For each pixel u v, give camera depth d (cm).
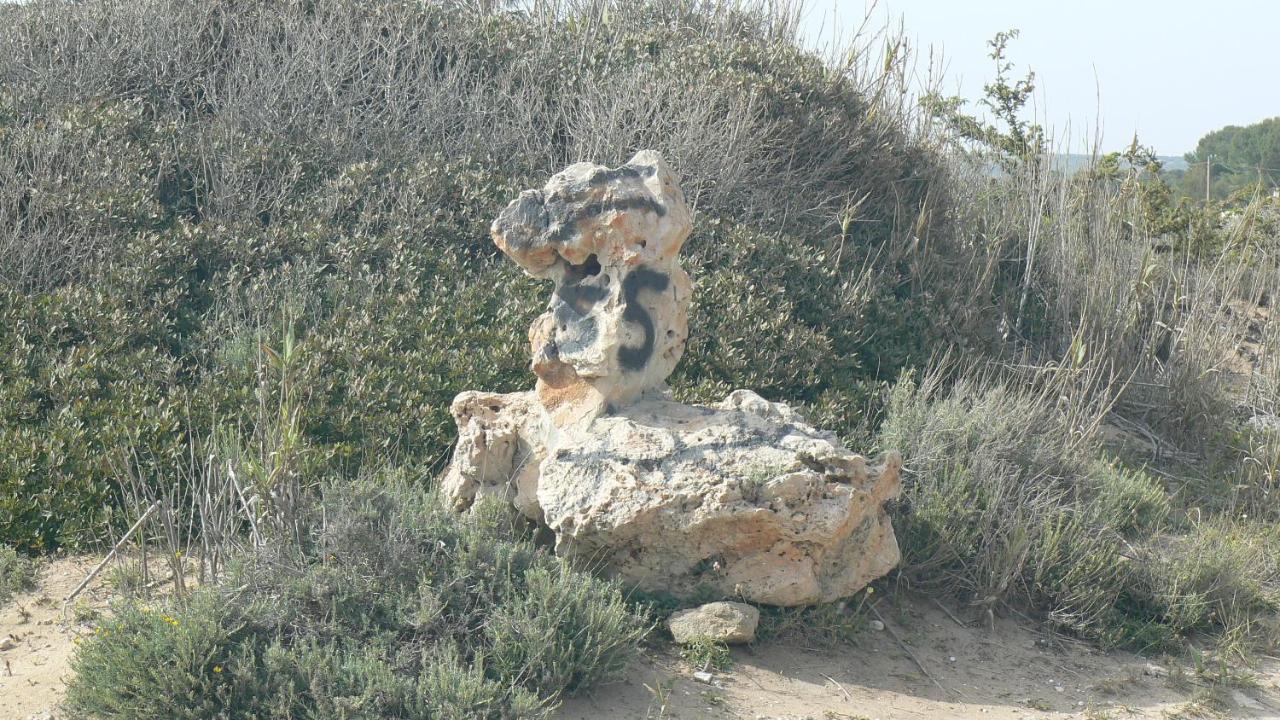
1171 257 1065
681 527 530
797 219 991
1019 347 994
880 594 629
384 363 727
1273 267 1100
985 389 834
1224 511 797
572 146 1008
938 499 660
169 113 980
